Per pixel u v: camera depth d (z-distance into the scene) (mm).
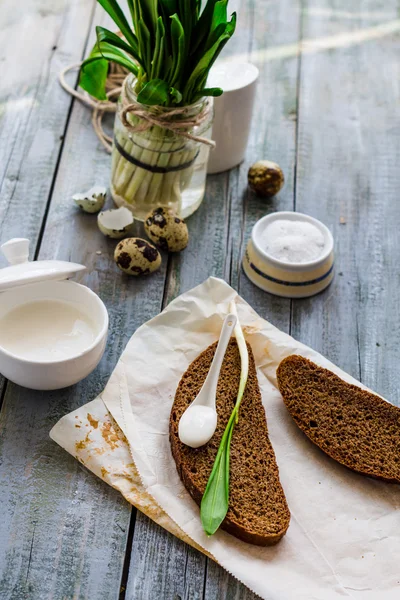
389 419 772
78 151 955
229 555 703
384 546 718
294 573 700
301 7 1154
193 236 905
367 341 852
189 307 819
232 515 710
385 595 695
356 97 1062
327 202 955
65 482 736
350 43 1121
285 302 870
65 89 1004
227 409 771
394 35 1142
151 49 823
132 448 740
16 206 900
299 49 1103
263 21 1126
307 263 858
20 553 704
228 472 726
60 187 923
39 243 877
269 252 872
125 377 774
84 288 783
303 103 1045
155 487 727
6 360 735
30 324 777
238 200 941
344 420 770
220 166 956
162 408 770
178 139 845
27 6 1085
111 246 886
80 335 779
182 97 836
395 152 1012
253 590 688
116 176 889
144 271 856
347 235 930
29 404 772
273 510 721
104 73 872
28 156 941
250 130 979
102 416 757
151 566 708
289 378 786
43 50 1041
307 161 988
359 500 740
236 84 907
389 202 965
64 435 745
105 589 697
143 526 723
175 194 882
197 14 813
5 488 729
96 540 715
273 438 770
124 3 1105
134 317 839
